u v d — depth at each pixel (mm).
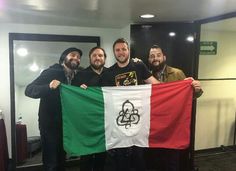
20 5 2326
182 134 2486
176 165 2947
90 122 2367
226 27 3654
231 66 4129
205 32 3861
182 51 3375
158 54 2924
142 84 2562
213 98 4082
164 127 2467
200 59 3889
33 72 3551
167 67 3010
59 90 2373
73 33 3711
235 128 4203
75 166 3691
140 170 2670
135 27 3406
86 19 3107
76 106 2334
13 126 3553
